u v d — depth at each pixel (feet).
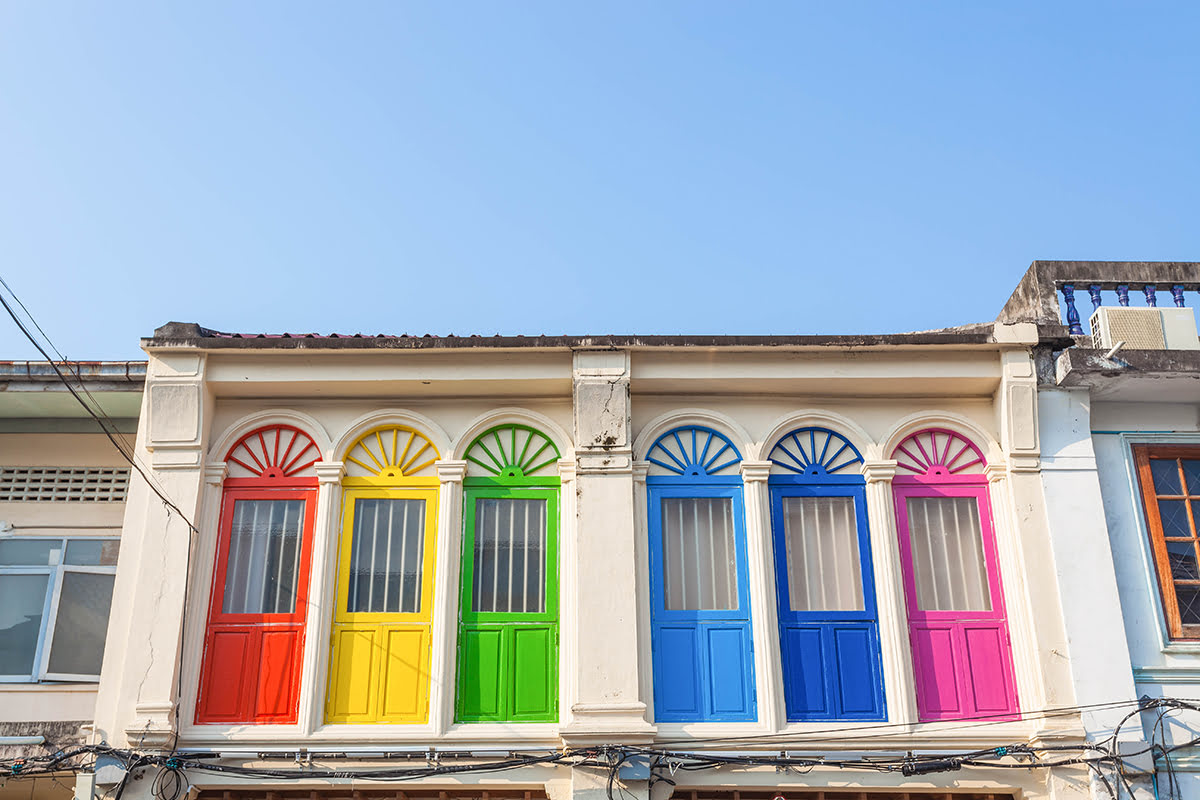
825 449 34.12
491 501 33.42
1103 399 34.17
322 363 33.22
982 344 33.19
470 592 32.35
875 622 32.14
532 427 34.01
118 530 35.76
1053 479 32.63
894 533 32.94
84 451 36.63
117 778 29.40
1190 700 30.78
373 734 30.32
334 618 32.01
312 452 33.81
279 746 30.25
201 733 30.40
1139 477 33.58
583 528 31.73
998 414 33.68
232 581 32.40
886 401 34.35
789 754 30.32
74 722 33.40
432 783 30.07
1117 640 30.83
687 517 33.30
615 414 32.76
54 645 34.37
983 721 30.99
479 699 31.27
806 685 31.50
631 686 30.22
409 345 32.83
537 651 31.81
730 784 30.09
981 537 33.19
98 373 34.19
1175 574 32.71
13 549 35.45
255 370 33.22
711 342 33.04
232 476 33.45
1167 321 33.94
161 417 32.78
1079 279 35.42
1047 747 29.99
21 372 34.12
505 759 30.04
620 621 30.81
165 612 31.04
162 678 30.37
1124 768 29.63
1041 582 31.60
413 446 33.94
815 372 33.27
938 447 34.14
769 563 32.35
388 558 32.76
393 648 31.78
